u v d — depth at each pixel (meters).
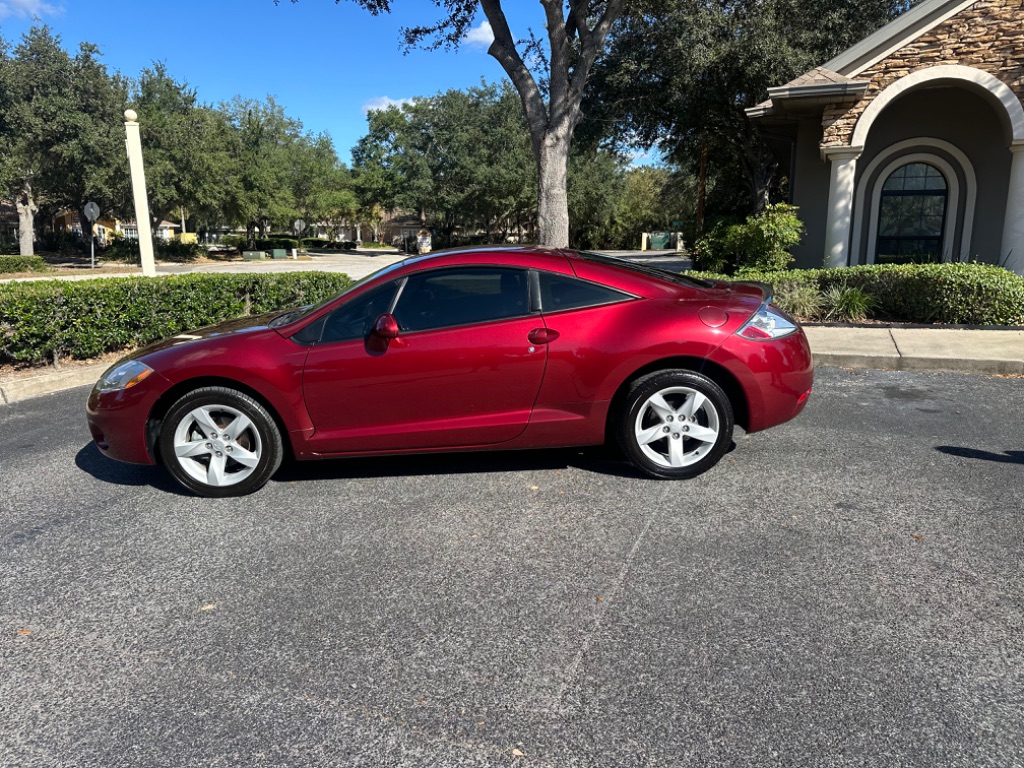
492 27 11.96
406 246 72.69
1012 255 11.31
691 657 2.65
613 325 4.24
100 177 34.59
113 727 2.38
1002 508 3.86
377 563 3.45
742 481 4.34
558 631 2.85
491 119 50.25
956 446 4.92
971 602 2.95
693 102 18.48
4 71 32.03
